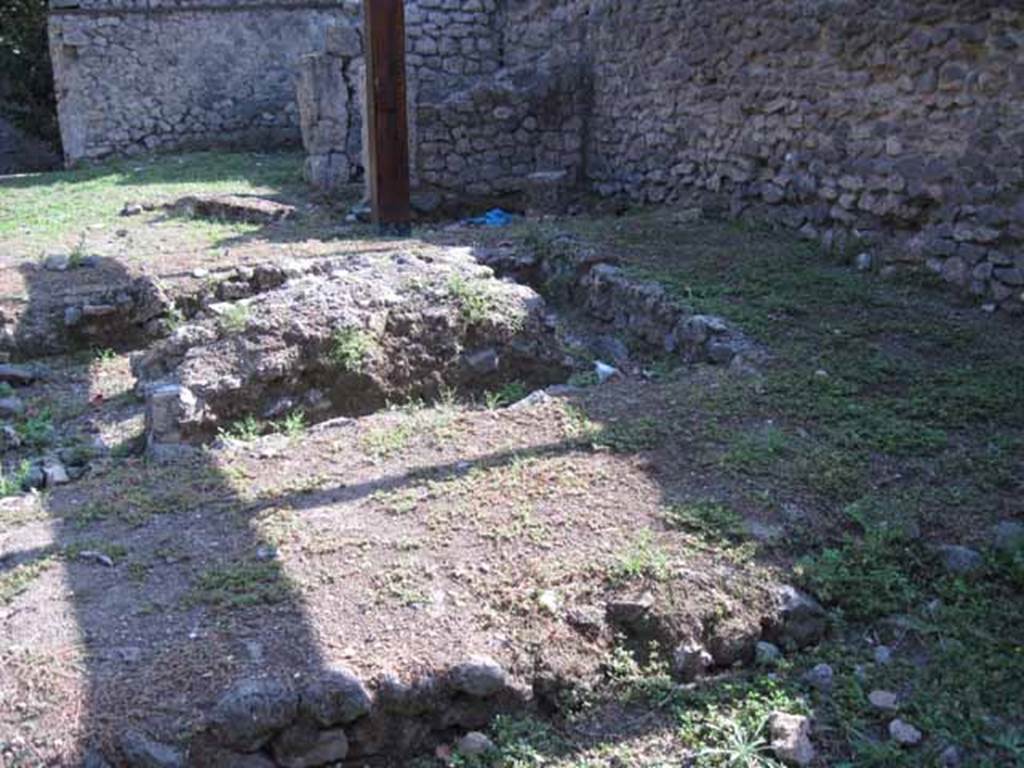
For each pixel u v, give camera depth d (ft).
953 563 9.93
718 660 9.03
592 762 7.99
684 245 22.88
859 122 21.38
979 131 18.44
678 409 13.33
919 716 8.21
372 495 11.10
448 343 15.62
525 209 31.48
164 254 23.53
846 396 13.82
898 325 17.03
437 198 31.01
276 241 25.08
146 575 9.58
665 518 10.39
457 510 10.64
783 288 19.22
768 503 10.77
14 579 9.57
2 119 52.90
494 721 8.30
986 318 17.62
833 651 9.11
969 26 18.47
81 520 10.90
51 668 8.09
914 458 11.98
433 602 8.98
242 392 14.15
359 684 7.88
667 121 28.30
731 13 25.03
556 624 8.83
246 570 9.48
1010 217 17.85
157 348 15.93
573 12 32.37
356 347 14.79
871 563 9.95
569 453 12.01
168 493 11.43
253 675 7.95
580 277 21.44
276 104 46.16
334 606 8.93
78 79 43.16
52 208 31.04
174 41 44.11
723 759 7.91
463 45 34.83
